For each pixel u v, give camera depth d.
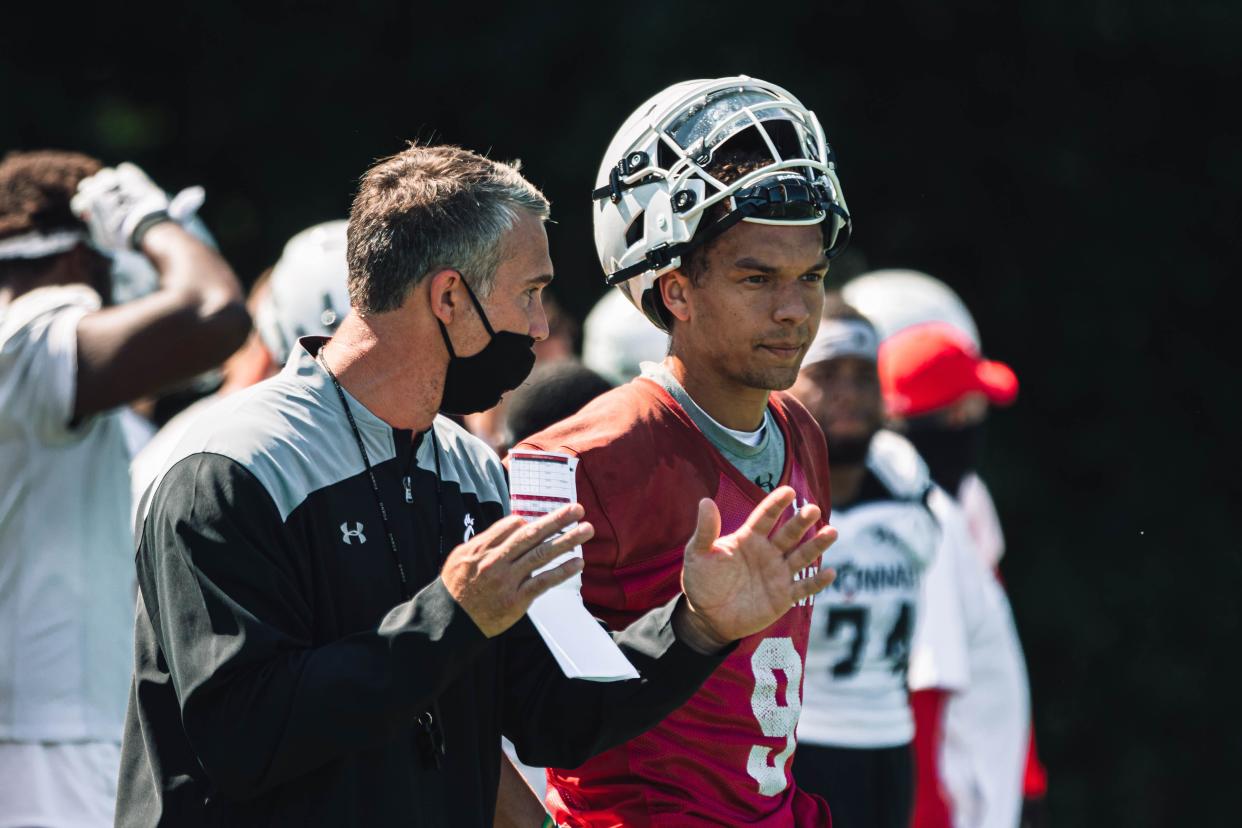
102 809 15.77
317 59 36.22
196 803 10.59
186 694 10.28
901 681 19.02
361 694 10.09
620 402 12.96
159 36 36.53
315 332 16.27
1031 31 37.44
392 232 11.05
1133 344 38.81
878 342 19.06
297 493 10.78
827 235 12.97
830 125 36.97
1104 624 38.53
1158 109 38.50
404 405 11.26
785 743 12.99
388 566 11.06
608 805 12.80
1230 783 38.59
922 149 37.91
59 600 15.73
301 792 10.59
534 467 11.06
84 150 36.06
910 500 19.30
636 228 12.95
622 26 35.47
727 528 12.80
